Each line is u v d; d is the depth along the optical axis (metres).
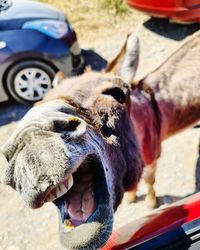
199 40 2.12
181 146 2.56
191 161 2.45
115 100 1.35
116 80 1.40
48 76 3.06
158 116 1.87
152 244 0.99
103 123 1.29
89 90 1.31
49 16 3.05
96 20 3.95
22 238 2.24
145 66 3.24
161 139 2.01
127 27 3.80
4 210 2.40
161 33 3.64
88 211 1.17
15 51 2.92
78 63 3.12
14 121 3.07
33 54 2.94
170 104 1.91
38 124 1.02
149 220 1.06
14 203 2.43
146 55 3.40
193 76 1.99
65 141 1.02
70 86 1.31
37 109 1.11
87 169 1.17
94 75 1.39
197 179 2.34
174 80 1.94
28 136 1.00
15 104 3.21
